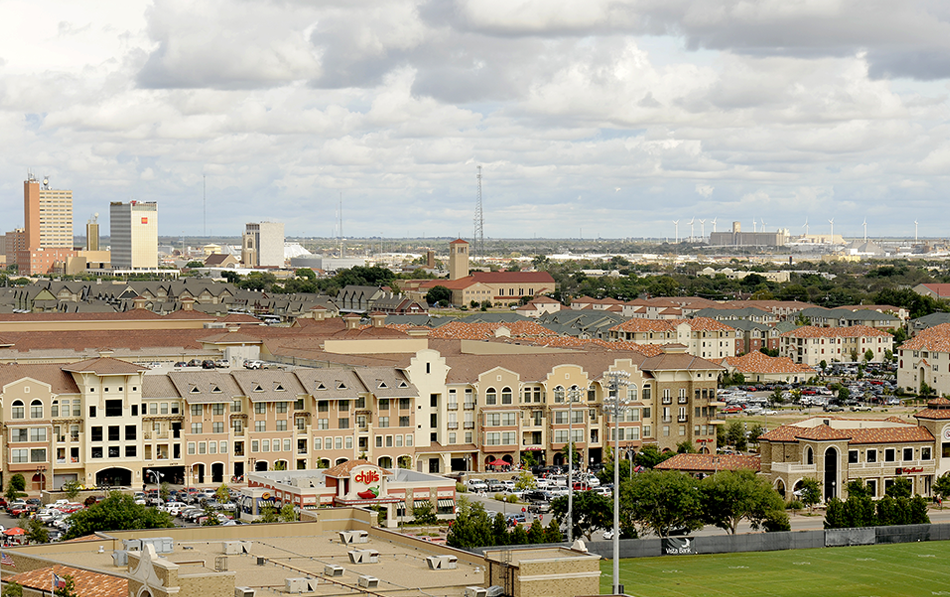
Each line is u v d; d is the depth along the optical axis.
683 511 185.25
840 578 162.38
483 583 89.12
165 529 111.50
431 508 184.88
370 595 87.50
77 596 89.31
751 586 156.25
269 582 91.25
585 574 84.25
